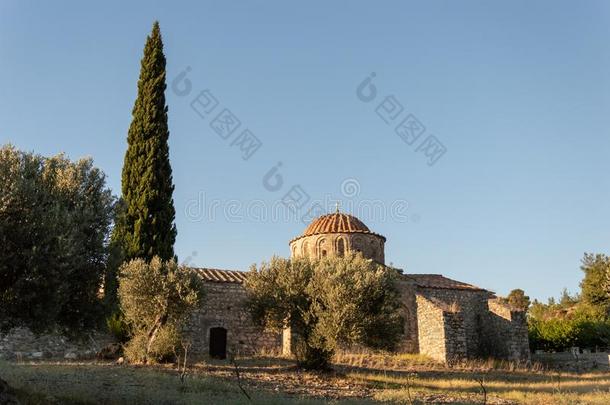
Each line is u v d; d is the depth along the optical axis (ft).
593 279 162.61
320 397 62.39
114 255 48.85
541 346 154.92
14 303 40.86
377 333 84.99
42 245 41.34
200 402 51.21
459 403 62.64
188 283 82.23
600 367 118.21
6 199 40.57
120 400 49.52
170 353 81.76
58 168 48.88
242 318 110.11
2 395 40.19
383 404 58.03
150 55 106.52
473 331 129.70
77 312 46.52
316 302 84.74
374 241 132.05
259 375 77.20
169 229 98.27
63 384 54.85
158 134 101.09
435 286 128.88
